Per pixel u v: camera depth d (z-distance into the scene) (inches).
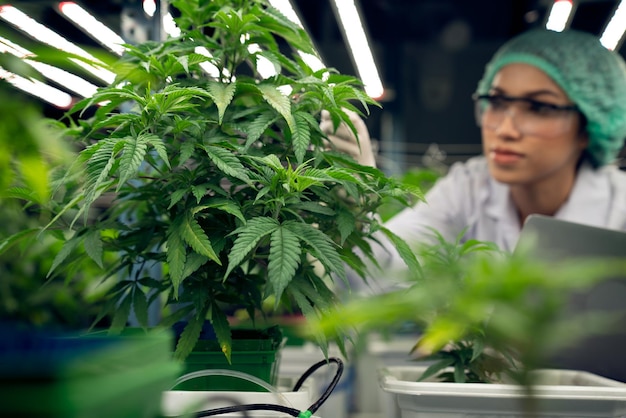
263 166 33.8
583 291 38.6
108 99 34.8
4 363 14.0
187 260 32.1
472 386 33.6
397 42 177.5
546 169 74.7
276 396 32.7
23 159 16.3
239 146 34.8
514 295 13.4
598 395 32.9
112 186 34.8
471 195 84.2
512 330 13.5
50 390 13.7
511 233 80.6
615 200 76.8
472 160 88.3
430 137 228.5
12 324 18.3
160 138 32.1
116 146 29.7
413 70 222.2
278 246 29.2
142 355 18.5
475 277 13.9
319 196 36.3
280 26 39.0
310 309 31.6
